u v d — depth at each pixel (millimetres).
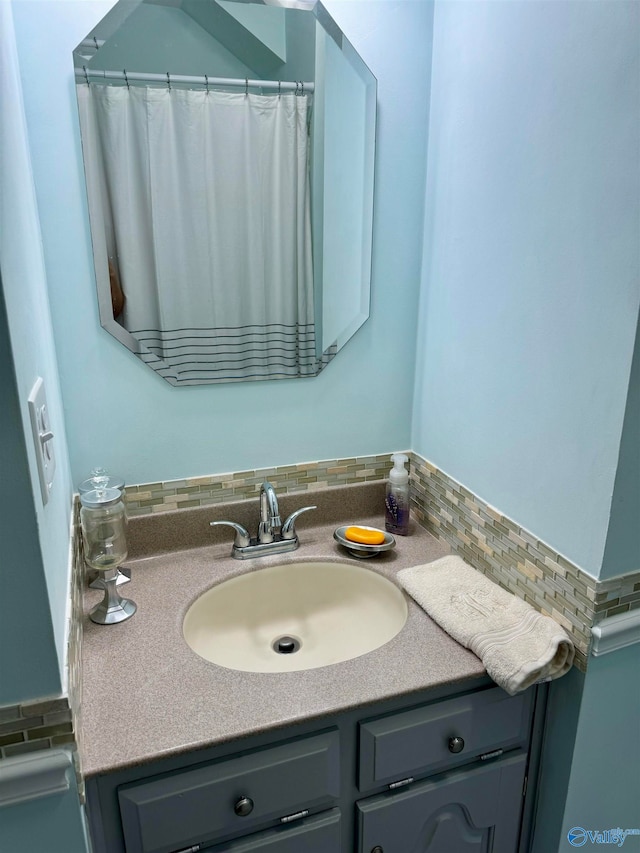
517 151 1025
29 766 743
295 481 1432
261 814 960
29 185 998
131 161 1138
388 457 1501
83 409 1225
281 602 1333
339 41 1186
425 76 1266
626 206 826
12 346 615
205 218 1211
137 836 895
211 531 1371
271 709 922
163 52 1102
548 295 993
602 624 986
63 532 967
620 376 874
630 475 914
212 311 1263
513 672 961
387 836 1067
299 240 1280
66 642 809
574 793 1112
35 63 1035
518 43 994
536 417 1053
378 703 952
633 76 790
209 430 1327
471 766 1109
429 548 1380
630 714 1105
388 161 1294
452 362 1297
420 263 1387
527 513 1102
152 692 954
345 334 1372
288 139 1218
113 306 1185
